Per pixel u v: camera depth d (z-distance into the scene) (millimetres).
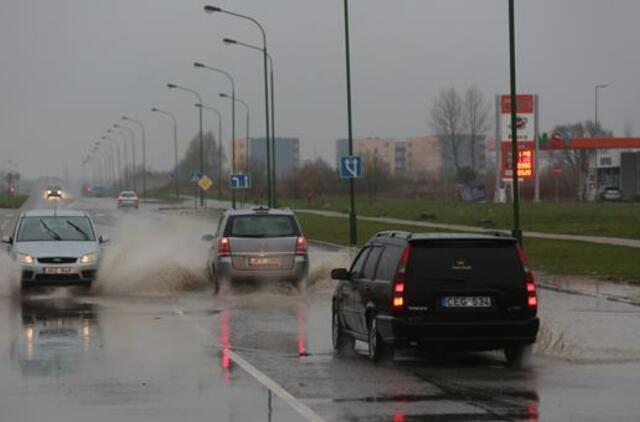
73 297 31391
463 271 17781
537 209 92312
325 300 30469
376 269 19016
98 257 31812
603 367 18125
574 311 27562
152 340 21719
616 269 40594
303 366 18250
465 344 17719
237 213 31812
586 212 84125
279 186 152500
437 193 156625
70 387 15914
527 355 18422
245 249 31156
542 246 53000
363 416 13586
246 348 20609
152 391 15578
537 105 108688
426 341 17609
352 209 54719
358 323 19516
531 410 13953
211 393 15414
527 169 108500
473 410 13984
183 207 127938
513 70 37625
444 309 17672
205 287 33594
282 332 23219
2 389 15727
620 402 14562
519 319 17812
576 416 13523
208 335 22609
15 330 23391
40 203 138875
